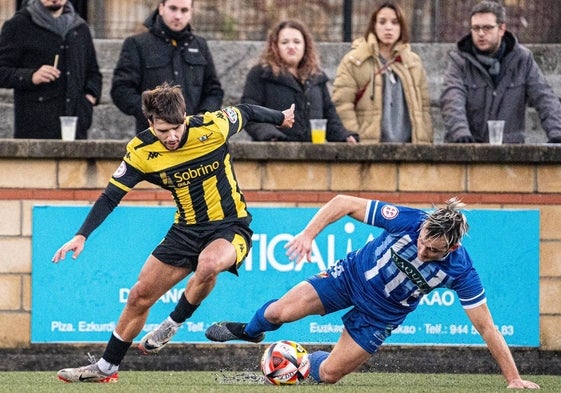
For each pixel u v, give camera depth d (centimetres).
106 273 2188
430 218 1700
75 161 2198
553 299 2236
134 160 1769
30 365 2181
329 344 2205
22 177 2191
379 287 1786
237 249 1800
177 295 2181
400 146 2217
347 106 2402
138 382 1909
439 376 2127
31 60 2366
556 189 2242
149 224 2192
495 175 2241
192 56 2348
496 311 2228
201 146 1784
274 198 2217
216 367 2200
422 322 2202
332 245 2192
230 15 3086
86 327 2188
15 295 2188
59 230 2194
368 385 1925
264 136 2273
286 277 2197
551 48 3047
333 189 2225
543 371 2225
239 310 2194
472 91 2384
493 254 2228
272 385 1867
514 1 3070
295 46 2317
